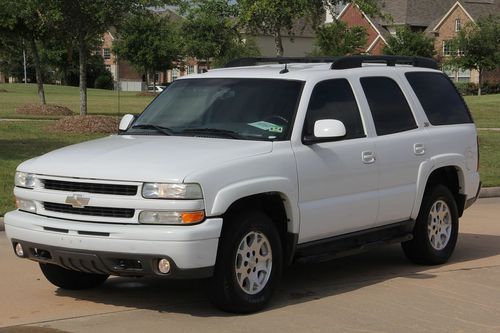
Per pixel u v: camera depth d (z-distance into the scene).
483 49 56.75
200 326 5.57
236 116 6.51
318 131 6.25
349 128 6.84
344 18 66.25
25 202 5.94
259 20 18.83
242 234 5.73
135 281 7.04
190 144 6.03
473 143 8.39
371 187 6.91
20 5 22.14
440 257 7.91
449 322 5.84
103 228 5.40
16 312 5.98
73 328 5.53
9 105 33.50
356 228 6.84
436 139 7.76
